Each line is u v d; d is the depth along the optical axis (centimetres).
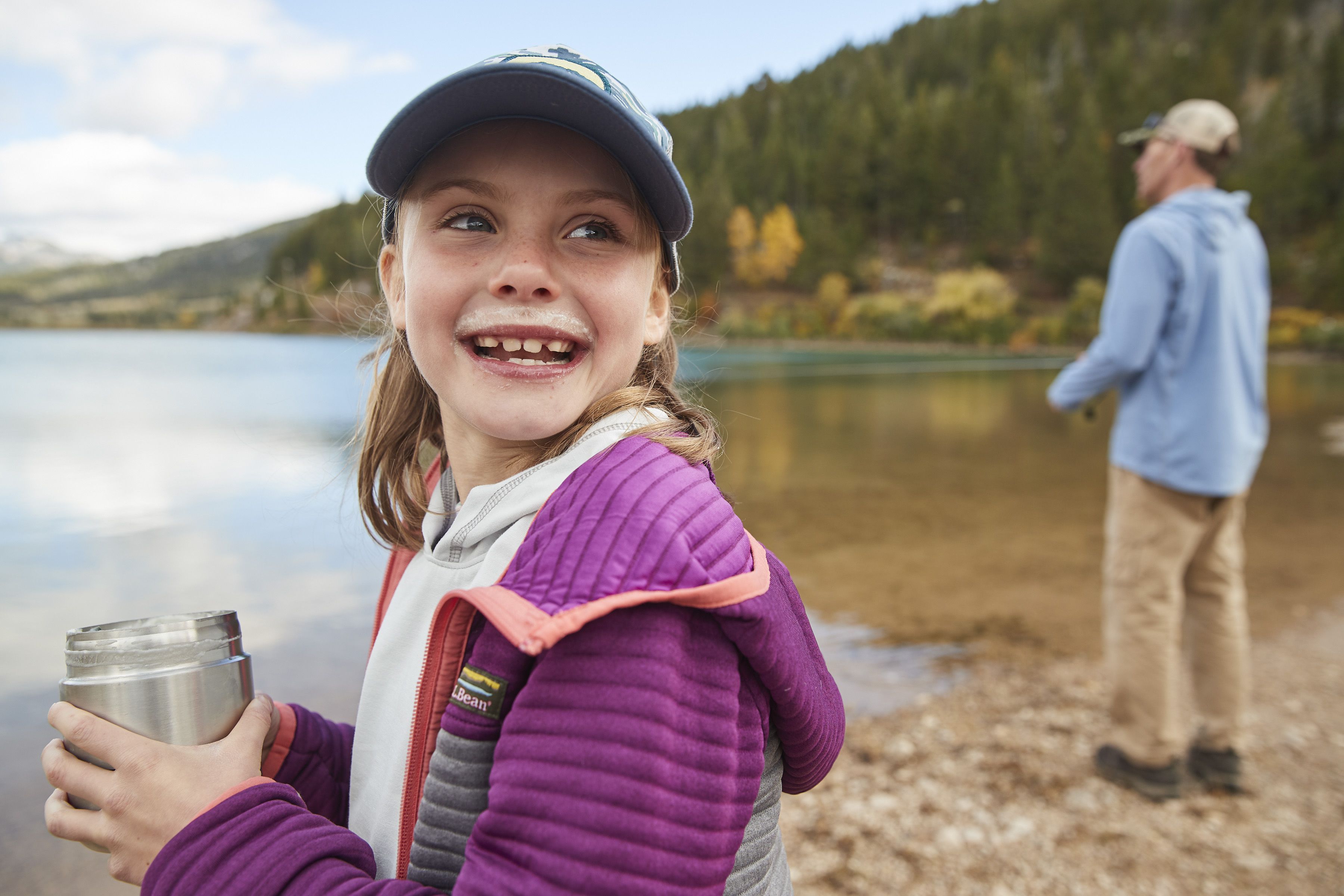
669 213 74
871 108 8862
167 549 515
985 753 264
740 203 8288
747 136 9344
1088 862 206
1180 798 236
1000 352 5528
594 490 61
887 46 12375
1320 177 7031
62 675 326
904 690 316
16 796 231
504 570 66
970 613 415
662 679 54
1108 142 7719
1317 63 8431
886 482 829
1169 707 236
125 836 62
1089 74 10269
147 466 869
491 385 70
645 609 55
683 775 53
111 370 2977
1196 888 195
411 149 70
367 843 68
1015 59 10338
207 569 470
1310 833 218
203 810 62
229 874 58
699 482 65
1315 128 7906
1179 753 238
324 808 84
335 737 87
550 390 70
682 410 81
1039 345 5809
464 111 67
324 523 584
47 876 195
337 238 7188
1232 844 213
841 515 663
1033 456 1037
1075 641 373
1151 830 220
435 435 97
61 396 1864
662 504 60
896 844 214
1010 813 229
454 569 73
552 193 69
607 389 76
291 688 304
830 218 8031
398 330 91
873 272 7431
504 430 71
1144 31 10306
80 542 535
